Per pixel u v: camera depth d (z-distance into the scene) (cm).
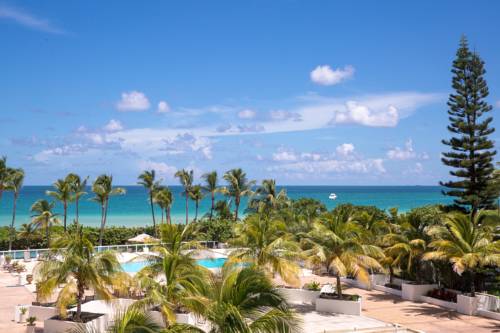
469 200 3844
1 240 4584
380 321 2323
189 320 1972
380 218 4200
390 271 3111
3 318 2273
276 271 2314
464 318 2409
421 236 2906
